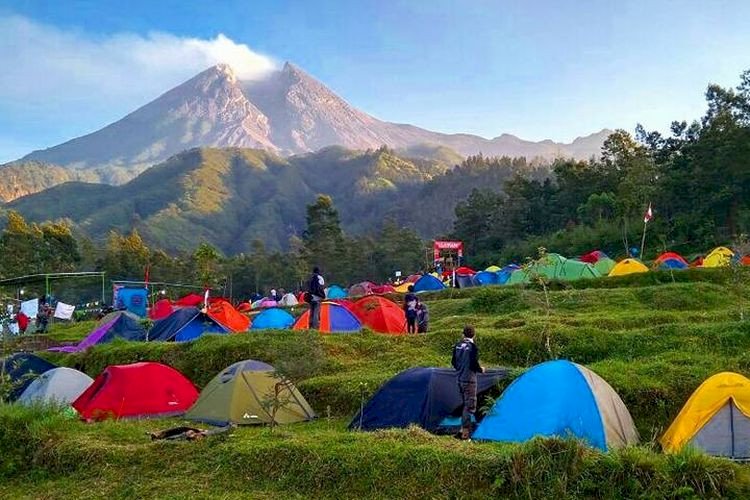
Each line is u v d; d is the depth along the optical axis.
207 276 51.81
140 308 44.25
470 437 11.48
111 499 9.79
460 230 101.44
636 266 36.16
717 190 65.44
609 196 78.31
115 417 15.02
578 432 10.64
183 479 10.08
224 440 10.99
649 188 70.12
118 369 15.91
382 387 13.41
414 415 12.52
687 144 76.12
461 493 8.75
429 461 9.20
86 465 10.93
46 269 76.00
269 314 28.14
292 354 16.88
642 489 8.15
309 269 88.00
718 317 19.56
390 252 94.75
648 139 87.25
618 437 10.76
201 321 25.59
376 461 9.45
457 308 27.95
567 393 11.12
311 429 13.29
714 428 10.74
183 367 19.84
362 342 19.22
